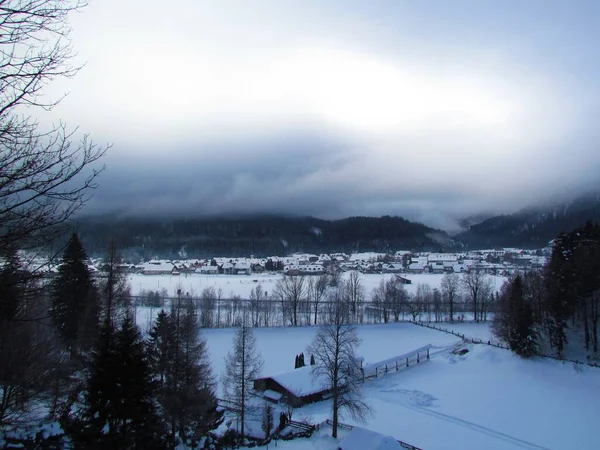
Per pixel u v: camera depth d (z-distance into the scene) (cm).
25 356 2506
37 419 2820
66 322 4356
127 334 2456
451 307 12612
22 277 979
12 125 866
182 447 3322
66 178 910
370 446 3800
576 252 8219
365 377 7194
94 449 2233
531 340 7344
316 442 4353
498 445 4719
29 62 845
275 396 6012
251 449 3972
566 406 5681
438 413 5631
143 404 2416
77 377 3678
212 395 4056
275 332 10450
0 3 817
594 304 7506
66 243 1008
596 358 7062
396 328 10775
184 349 3906
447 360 7950
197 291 17762
